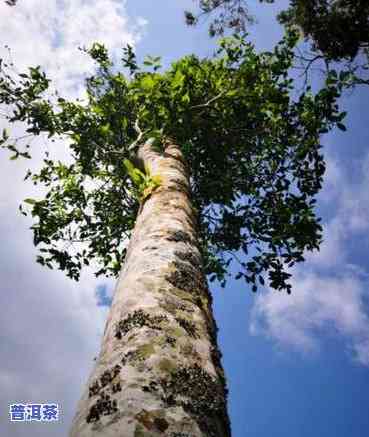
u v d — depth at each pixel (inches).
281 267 302.4
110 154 285.1
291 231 285.3
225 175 302.7
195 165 298.7
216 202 307.6
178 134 256.8
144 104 267.1
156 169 195.6
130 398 52.7
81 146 286.8
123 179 289.6
